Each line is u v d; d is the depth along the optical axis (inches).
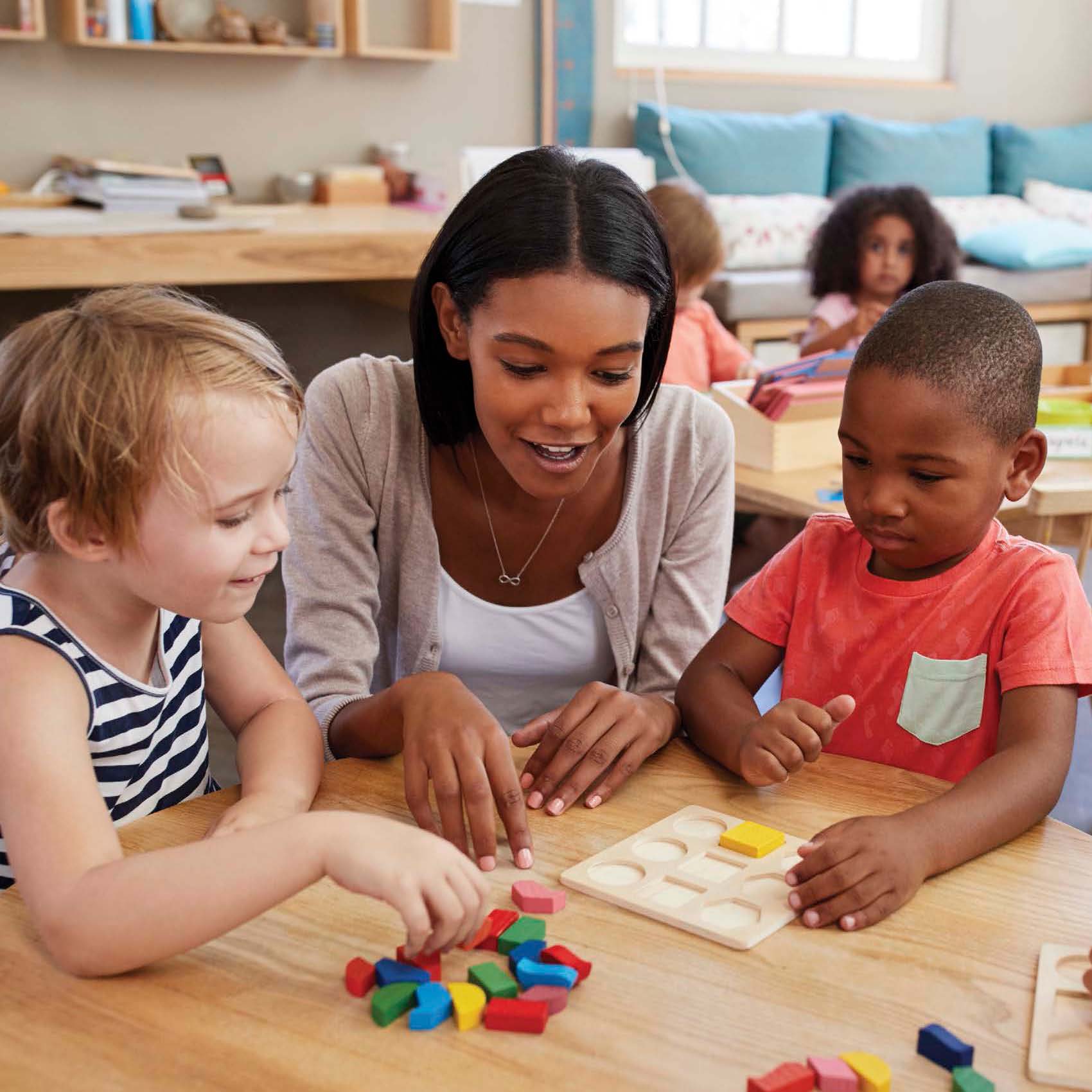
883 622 45.4
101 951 28.6
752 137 181.0
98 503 31.6
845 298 132.9
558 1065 26.1
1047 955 29.9
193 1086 25.4
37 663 33.6
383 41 154.9
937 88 202.8
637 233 39.1
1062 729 39.0
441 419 46.9
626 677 52.1
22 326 33.8
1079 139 204.4
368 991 28.7
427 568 50.4
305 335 157.6
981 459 40.8
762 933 30.7
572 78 171.2
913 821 33.9
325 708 45.3
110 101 140.5
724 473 52.2
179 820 36.5
